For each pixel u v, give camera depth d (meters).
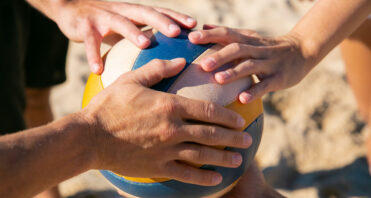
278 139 2.85
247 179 1.64
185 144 1.22
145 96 1.19
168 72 1.25
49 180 1.12
